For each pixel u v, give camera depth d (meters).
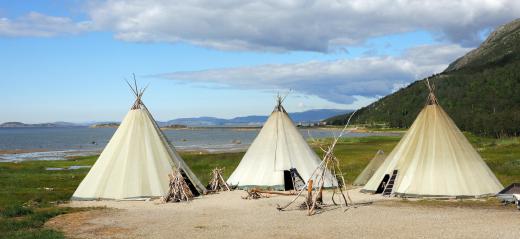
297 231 19.92
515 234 18.03
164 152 34.38
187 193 31.42
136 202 30.33
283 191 34.62
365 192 33.22
